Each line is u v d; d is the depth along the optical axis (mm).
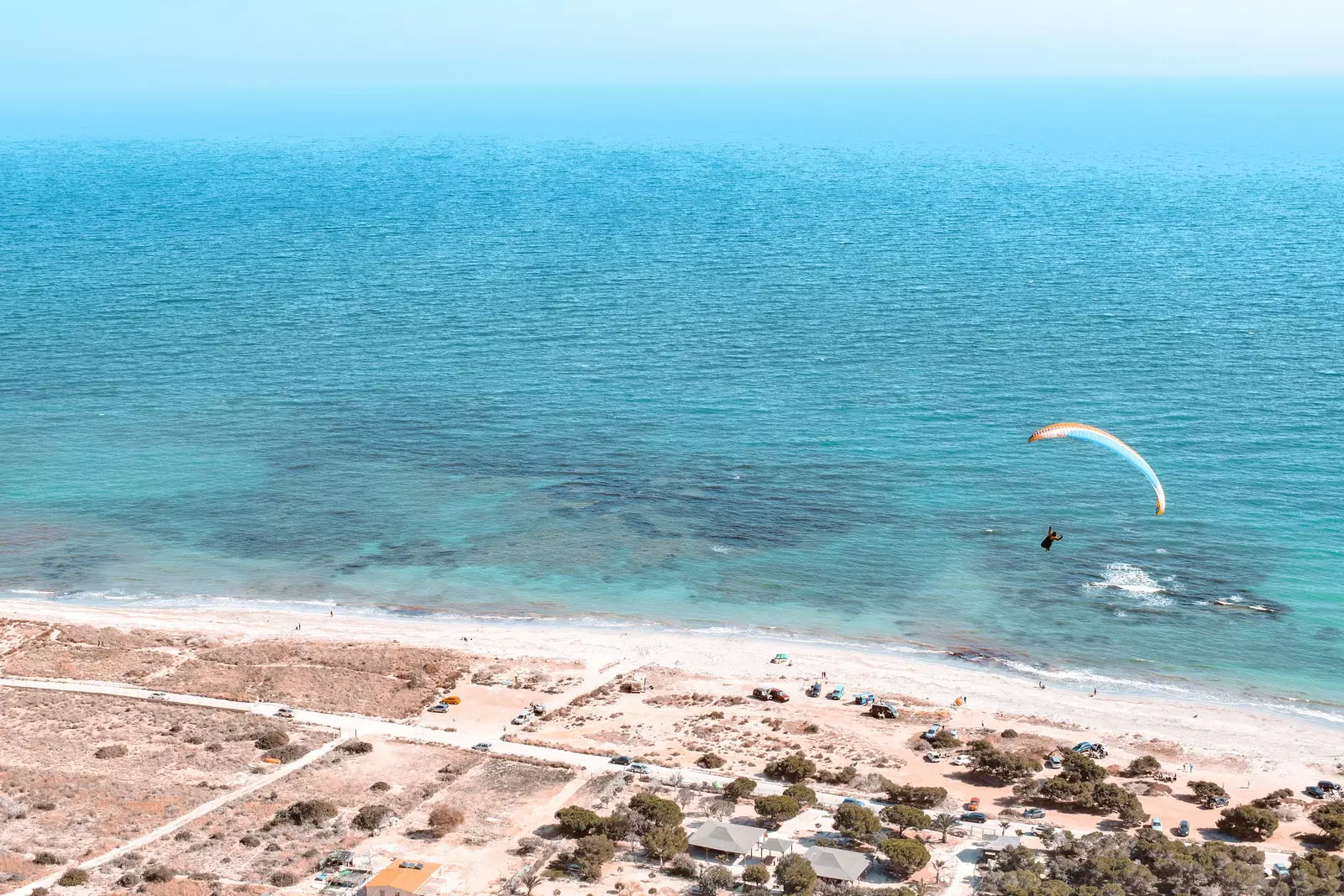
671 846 108312
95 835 111625
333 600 173500
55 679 147000
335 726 136375
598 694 145500
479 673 150625
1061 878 104375
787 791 119312
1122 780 126875
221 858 107812
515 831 113750
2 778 121250
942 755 131000
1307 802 122625
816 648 158625
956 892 105000
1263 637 159500
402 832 113250
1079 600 169250
